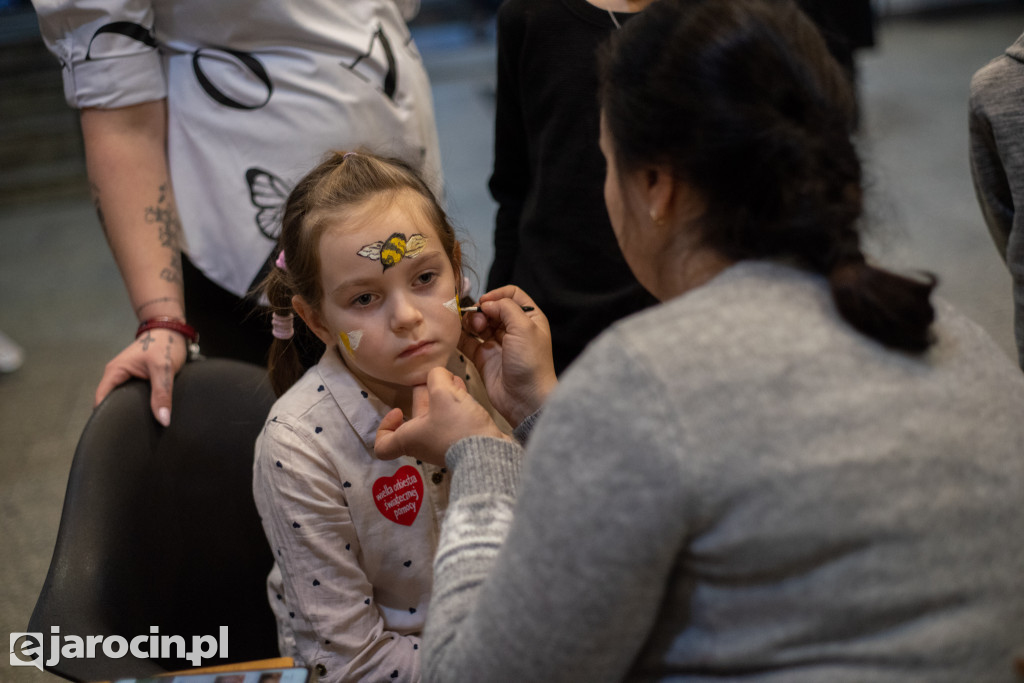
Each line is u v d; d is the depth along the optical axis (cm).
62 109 539
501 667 61
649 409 56
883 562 57
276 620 125
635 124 66
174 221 139
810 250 64
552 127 133
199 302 151
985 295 288
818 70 65
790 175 62
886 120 479
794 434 57
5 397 293
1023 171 105
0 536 219
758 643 59
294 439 104
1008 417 65
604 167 130
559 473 58
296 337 121
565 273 135
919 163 412
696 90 63
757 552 56
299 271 102
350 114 141
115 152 133
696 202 67
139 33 131
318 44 138
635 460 56
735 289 63
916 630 58
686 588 60
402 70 150
